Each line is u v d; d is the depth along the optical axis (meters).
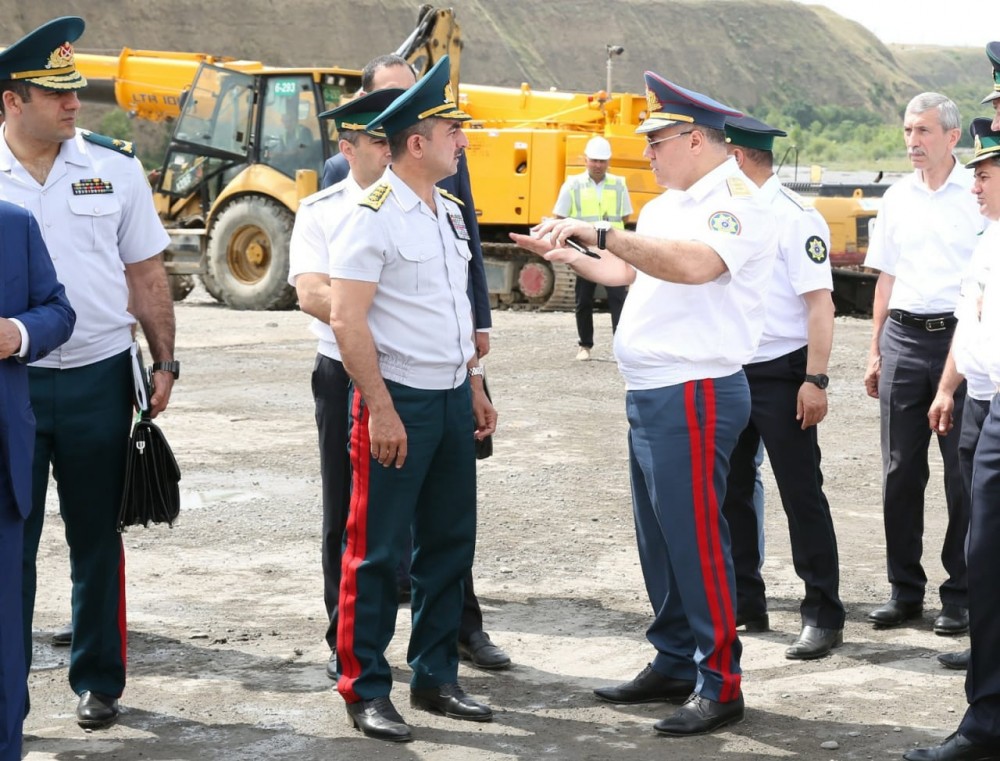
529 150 18.02
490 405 4.89
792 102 163.00
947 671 4.95
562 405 10.95
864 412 10.91
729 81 159.50
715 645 4.35
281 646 5.25
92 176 4.41
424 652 4.56
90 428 4.38
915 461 5.47
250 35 84.88
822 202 17.56
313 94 18.59
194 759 4.14
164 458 4.45
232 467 8.59
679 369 4.32
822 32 178.12
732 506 5.36
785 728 4.38
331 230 4.68
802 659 5.09
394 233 4.27
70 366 4.36
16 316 3.79
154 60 20.88
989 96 4.40
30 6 73.81
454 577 4.54
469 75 115.75
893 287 5.57
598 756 4.16
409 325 4.32
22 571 3.99
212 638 5.34
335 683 4.84
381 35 90.06
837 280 17.98
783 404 5.13
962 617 5.38
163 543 6.81
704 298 4.31
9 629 3.72
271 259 18.66
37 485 4.36
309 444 9.34
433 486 4.50
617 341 4.46
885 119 170.38
